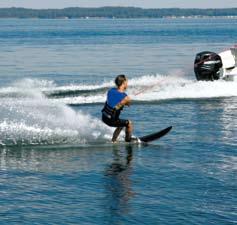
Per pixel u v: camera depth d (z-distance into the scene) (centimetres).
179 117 4959
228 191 2812
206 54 6556
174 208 2553
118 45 17788
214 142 3950
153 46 17075
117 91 3812
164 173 3139
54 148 3675
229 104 5662
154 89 6222
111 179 3009
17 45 18150
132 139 3894
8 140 3775
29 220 2380
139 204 2600
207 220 2414
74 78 8244
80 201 2631
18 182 2934
